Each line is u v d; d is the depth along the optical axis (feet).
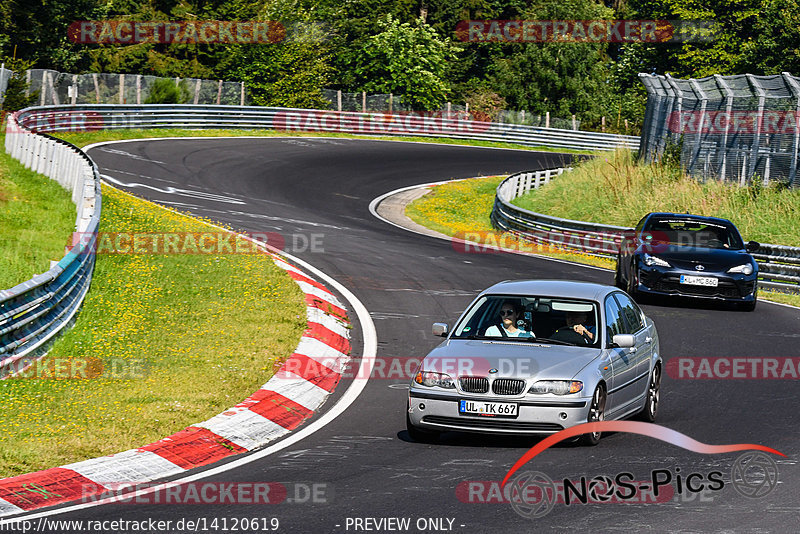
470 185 208.54
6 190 115.34
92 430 47.62
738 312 89.86
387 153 243.40
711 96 152.76
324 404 56.65
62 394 55.06
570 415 44.62
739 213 141.08
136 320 74.23
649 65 359.87
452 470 41.73
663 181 161.99
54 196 115.85
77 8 280.10
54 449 44.14
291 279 90.53
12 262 85.15
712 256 91.04
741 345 74.08
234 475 41.57
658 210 150.30
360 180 198.70
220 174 181.78
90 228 83.35
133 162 179.42
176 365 62.18
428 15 406.00
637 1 357.82
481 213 181.78
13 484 39.50
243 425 49.88
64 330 70.18
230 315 76.54
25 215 104.27
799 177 142.92
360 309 84.53
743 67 269.23
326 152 231.50
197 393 55.31
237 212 141.08
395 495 37.96
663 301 95.40
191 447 45.93
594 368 46.24
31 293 63.77
